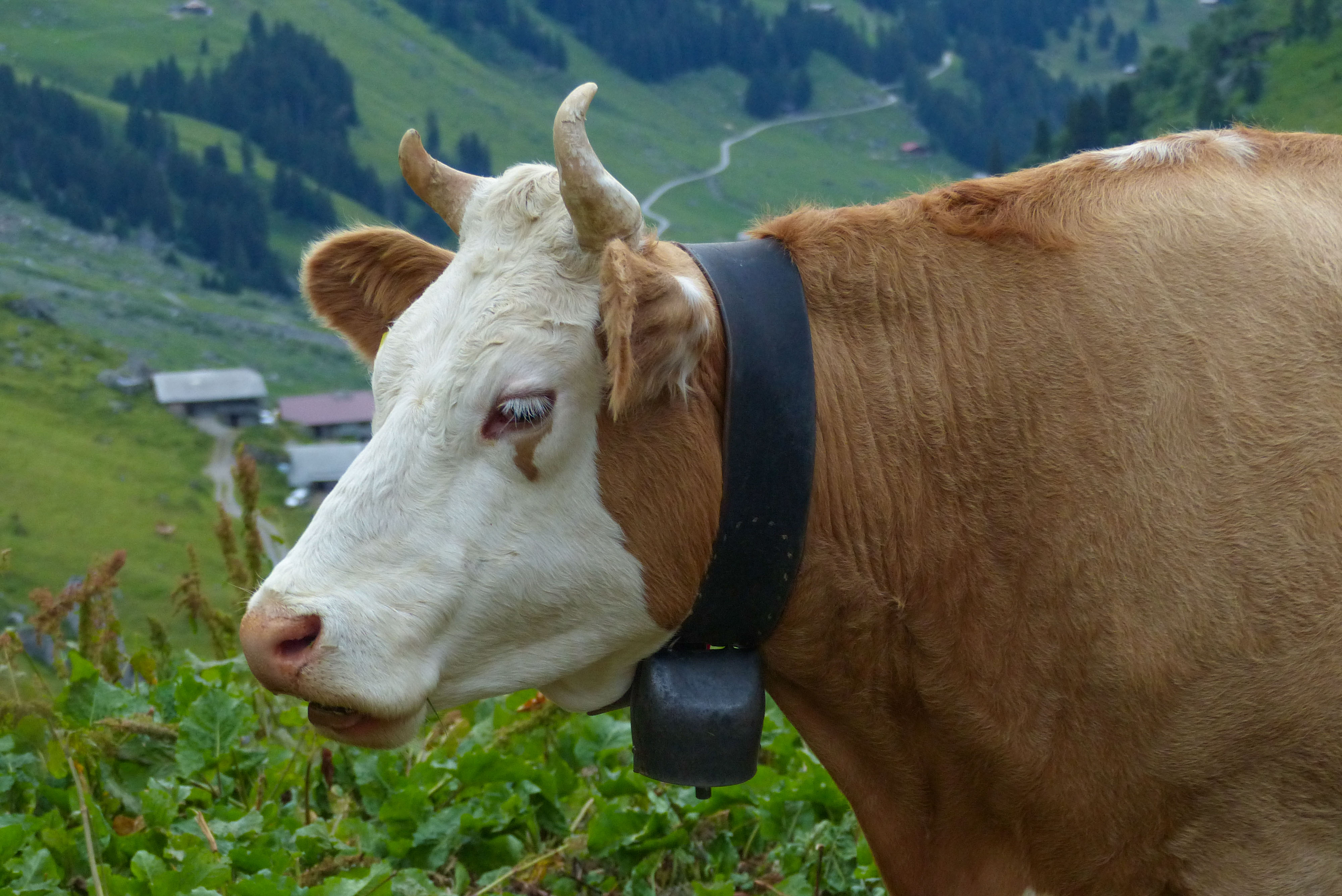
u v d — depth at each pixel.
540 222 3.00
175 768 4.47
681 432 2.97
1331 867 2.96
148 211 142.50
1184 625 2.91
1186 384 2.96
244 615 2.83
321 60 174.50
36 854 3.60
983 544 3.09
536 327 2.90
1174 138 3.32
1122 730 3.00
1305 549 2.87
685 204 152.00
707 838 4.45
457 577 2.87
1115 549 2.97
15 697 3.77
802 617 3.14
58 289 119.56
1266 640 2.88
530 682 3.01
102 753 4.27
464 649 2.93
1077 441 3.02
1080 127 50.22
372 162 164.88
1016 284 3.14
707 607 3.06
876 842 3.42
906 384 3.15
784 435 3.00
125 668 5.68
